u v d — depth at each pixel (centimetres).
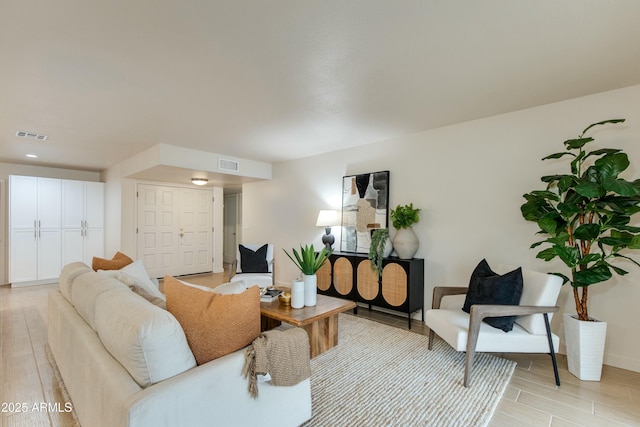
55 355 238
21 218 530
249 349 148
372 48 195
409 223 361
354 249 432
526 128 301
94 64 214
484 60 210
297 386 169
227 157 502
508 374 240
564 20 167
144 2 152
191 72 227
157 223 610
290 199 537
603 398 210
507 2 153
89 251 598
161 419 114
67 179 615
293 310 263
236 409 139
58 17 163
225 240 862
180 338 131
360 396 207
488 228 323
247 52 200
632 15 162
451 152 350
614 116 258
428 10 159
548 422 184
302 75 231
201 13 161
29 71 223
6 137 393
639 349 245
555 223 246
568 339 247
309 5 155
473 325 220
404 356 270
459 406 197
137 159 487
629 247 219
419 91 260
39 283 550
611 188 209
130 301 148
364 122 340
